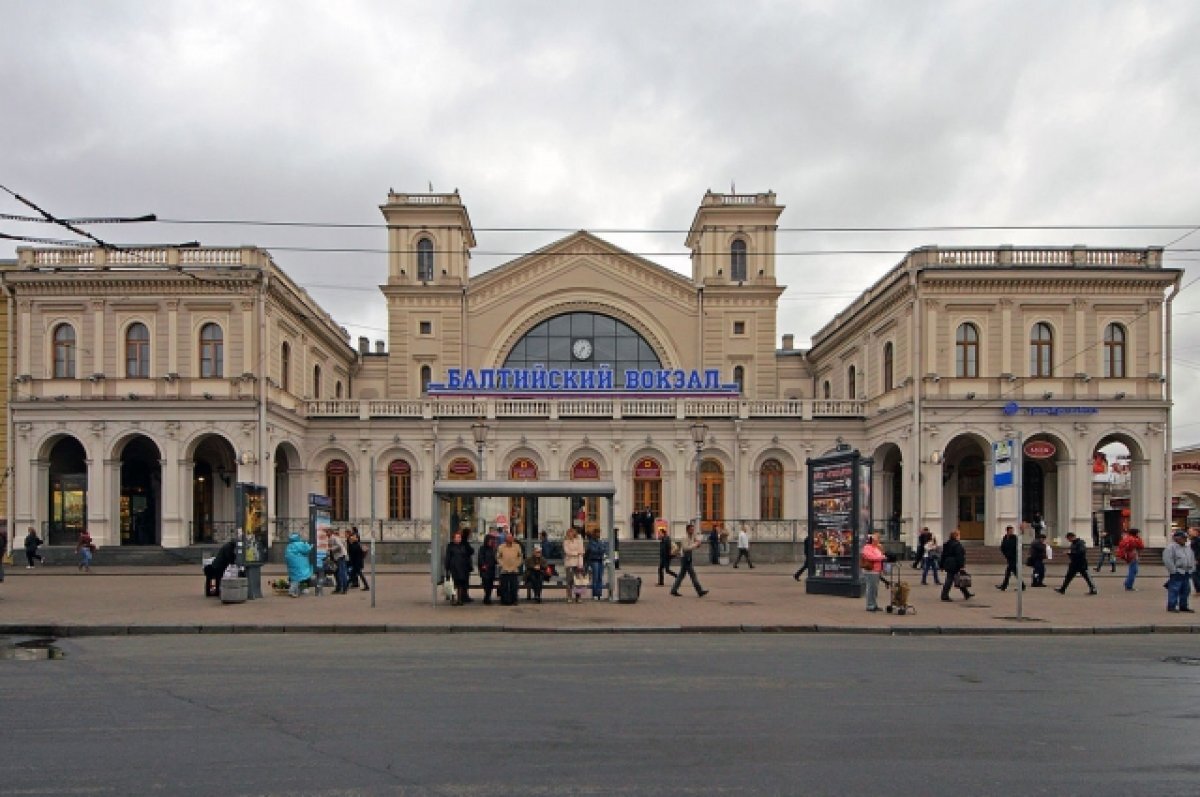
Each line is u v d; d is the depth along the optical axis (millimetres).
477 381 48625
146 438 43312
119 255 42094
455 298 54344
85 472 44531
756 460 48688
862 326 50219
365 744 9305
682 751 9055
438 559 23797
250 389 41656
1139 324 42281
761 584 30172
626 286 54719
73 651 16297
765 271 55094
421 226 54938
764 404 48812
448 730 9891
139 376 42156
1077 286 42125
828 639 18172
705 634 18891
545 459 48156
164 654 15844
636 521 45562
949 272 41594
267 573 35219
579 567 24297
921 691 12234
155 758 8805
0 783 8016
